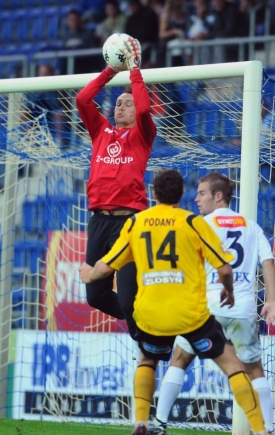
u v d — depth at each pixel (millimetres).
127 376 29062
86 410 29734
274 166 29031
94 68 53969
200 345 15227
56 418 29781
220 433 23484
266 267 18219
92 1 60000
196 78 22188
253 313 18562
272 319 17594
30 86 24047
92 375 29844
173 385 18703
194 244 15219
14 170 29250
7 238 28922
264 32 51062
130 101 19438
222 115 29969
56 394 30375
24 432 20656
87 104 19297
